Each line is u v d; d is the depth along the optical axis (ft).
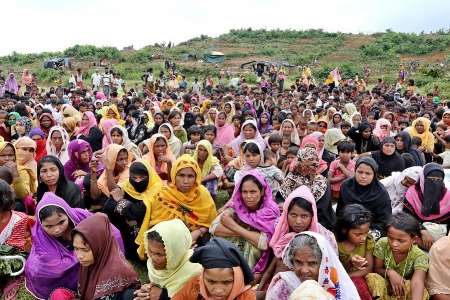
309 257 10.91
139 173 18.01
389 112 39.99
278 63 147.74
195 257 10.57
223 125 33.71
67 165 22.72
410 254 13.12
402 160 23.97
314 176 17.06
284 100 56.75
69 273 14.07
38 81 129.59
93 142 31.17
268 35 228.63
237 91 75.25
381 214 16.98
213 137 30.73
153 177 18.39
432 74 121.29
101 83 87.20
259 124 40.16
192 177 17.21
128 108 46.47
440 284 12.63
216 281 10.19
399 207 18.71
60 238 14.28
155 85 89.25
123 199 18.33
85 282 12.71
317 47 201.46
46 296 14.21
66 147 25.90
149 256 11.94
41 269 13.89
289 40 220.64
